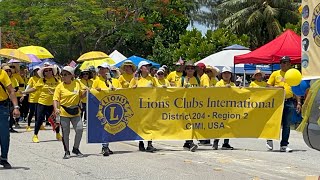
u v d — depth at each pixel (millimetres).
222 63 22781
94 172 9273
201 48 32750
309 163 10336
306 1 9586
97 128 11281
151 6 37844
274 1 38312
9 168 9648
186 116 11930
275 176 8930
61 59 39531
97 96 11266
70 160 10641
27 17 36625
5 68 14664
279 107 11945
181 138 11906
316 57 9266
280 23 39312
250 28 39062
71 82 10891
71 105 10789
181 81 12344
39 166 9914
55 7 34844
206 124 12008
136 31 37250
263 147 12812
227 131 12055
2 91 9281
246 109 12039
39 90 13898
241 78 29484
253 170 9492
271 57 17875
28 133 16172
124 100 11539
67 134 10867
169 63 37188
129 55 41719
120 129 11508
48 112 13930
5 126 9484
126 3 37031
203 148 12586
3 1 36688
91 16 34500
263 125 12055
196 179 8648
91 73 14680
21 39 36000
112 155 11367
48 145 13148
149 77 12086
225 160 10617
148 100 11734
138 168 9672
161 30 42094
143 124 11727
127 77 12234
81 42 37594
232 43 33344
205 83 12227
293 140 14531
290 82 9336
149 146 11984
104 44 39344
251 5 39531
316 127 6430
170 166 9891
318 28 9359
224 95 12023
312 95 6633
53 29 33875
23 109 19469
